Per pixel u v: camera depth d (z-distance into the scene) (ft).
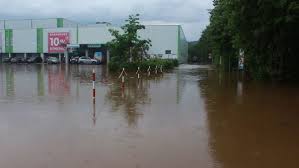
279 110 47.80
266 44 89.61
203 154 27.68
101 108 49.26
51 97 60.80
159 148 29.22
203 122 39.93
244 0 80.33
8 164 24.98
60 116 42.86
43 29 281.54
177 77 118.83
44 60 282.77
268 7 77.25
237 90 73.00
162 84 89.61
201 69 188.34
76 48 274.57
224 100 58.03
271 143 31.09
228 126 37.86
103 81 97.71
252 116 43.57
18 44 289.74
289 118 42.27
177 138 32.60
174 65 222.07
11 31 290.97
